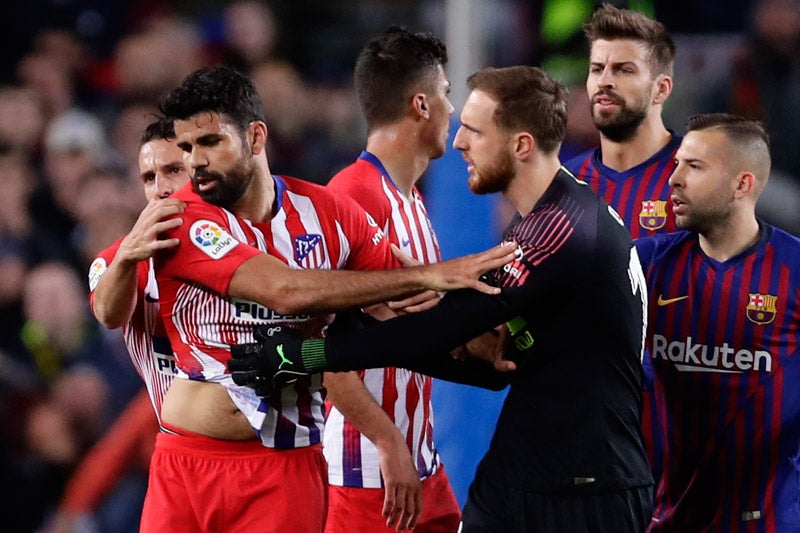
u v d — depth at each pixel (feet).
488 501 53.36
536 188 53.57
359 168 62.39
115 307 53.11
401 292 51.31
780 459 59.98
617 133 66.69
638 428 53.88
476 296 51.39
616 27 65.67
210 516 53.67
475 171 54.19
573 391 52.29
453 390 74.18
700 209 58.44
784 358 59.16
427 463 63.87
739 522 60.70
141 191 113.70
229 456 53.62
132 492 84.94
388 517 58.85
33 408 91.50
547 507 52.34
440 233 75.66
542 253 51.57
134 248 51.57
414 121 62.64
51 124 118.42
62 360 94.38
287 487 53.72
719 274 59.36
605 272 52.19
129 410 88.63
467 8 74.90
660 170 67.00
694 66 112.98
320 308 51.08
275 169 116.67
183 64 124.98
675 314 60.03
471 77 54.65
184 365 53.93
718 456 60.34
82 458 91.61
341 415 62.75
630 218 67.05
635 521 52.75
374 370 61.46
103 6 131.64
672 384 60.70
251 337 53.11
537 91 53.21
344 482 62.80
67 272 96.99
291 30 129.49
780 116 110.01
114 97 125.29
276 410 53.31
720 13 119.24
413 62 62.18
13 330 96.43
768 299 58.90
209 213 52.34
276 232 53.11
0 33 128.16
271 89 118.32
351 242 54.75
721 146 58.23
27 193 108.78
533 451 52.65
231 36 126.52
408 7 129.80
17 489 89.76
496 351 54.80
